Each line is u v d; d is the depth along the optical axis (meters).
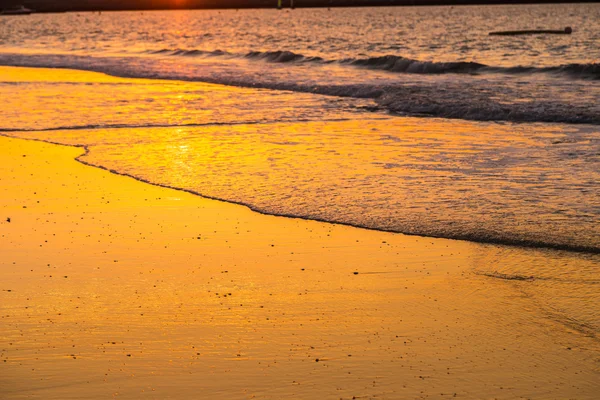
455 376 6.83
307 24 131.88
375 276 9.41
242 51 63.34
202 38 91.12
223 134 19.80
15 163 16.38
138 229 11.44
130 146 18.14
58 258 10.13
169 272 9.58
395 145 17.98
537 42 68.69
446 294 8.80
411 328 7.88
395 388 6.62
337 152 17.12
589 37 75.94
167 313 8.27
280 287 9.06
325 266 9.78
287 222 11.73
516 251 10.23
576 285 8.99
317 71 40.03
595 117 21.38
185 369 6.98
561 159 15.95
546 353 7.28
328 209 12.34
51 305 8.52
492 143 18.11
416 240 10.77
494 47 62.59
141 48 71.19
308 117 22.97
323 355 7.27
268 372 6.93
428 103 24.95
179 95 29.02
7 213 12.40
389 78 35.59
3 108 25.02
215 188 13.85
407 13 188.00
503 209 12.10
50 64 47.59
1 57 55.06
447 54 55.47
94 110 24.53
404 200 12.77
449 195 13.04
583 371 6.91
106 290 8.96
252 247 10.56
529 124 21.08
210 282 9.22
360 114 23.58
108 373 6.92
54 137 19.53
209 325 7.96
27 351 7.37
